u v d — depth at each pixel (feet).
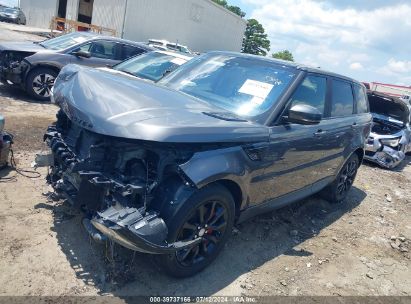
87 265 10.76
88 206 9.98
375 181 25.95
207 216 10.81
